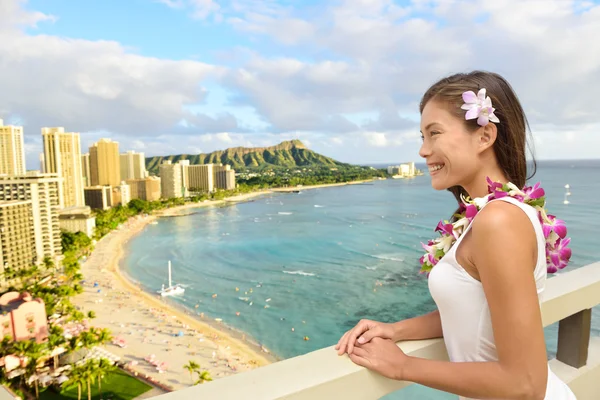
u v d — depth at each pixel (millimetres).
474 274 968
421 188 185500
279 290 45250
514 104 1080
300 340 33312
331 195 164375
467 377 893
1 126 104000
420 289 42594
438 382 932
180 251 68125
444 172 1114
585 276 1641
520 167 1082
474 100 1015
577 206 92500
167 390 25656
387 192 170125
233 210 124125
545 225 1012
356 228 83125
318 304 40375
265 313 39094
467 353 1023
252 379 958
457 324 1023
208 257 62906
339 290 43969
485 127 1039
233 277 51469
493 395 869
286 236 76938
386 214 103125
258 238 76062
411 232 76625
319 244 68125
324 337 33531
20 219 55000
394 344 1061
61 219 75750
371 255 58562
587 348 1703
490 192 1021
